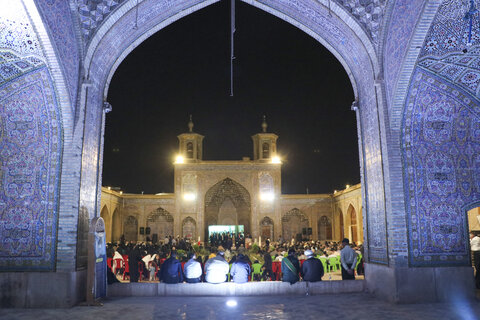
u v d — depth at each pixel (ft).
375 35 21.62
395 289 19.71
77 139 20.36
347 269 24.08
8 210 19.97
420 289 19.80
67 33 19.44
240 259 23.62
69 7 19.72
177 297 22.09
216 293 22.48
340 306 19.39
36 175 20.17
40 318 17.10
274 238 72.49
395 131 20.89
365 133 23.62
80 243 20.33
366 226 23.44
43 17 16.99
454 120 21.18
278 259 30.68
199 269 23.12
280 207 73.51
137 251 29.71
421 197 20.66
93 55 21.66
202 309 18.88
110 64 23.91
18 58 18.37
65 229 19.75
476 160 21.17
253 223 72.79
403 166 20.74
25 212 19.98
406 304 19.54
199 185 74.08
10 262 19.65
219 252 23.75
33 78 19.17
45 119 20.17
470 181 21.03
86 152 21.16
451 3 17.08
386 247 20.84
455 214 20.72
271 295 22.54
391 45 20.58
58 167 20.16
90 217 21.79
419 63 19.63
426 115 21.01
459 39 18.49
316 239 74.54
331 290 22.90
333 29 23.61
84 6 20.58
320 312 18.15
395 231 20.16
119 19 21.80
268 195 73.87
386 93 21.17
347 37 23.20
